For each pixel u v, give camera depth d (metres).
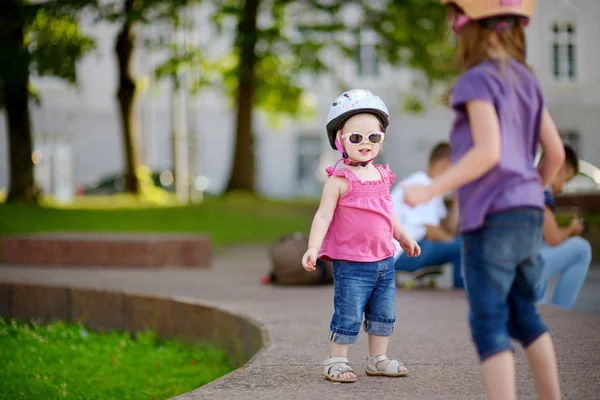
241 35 28.00
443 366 5.59
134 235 14.74
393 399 4.65
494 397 3.72
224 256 16.48
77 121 47.56
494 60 3.87
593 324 6.98
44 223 21.27
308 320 7.79
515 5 3.87
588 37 43.22
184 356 8.23
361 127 5.17
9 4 25.64
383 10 27.33
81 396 6.45
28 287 10.89
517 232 3.75
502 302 3.80
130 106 30.88
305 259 5.02
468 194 3.85
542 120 4.02
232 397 4.79
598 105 43.41
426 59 27.23
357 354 6.11
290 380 5.25
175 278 11.87
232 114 48.00
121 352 8.34
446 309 8.32
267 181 48.16
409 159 46.91
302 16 29.33
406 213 9.70
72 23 26.34
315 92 47.47
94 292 10.25
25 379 6.91
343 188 5.18
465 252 3.91
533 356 3.98
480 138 3.72
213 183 48.00
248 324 7.61
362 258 5.14
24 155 27.81
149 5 25.16
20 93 27.47
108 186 44.28
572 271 8.02
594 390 4.66
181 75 30.27
